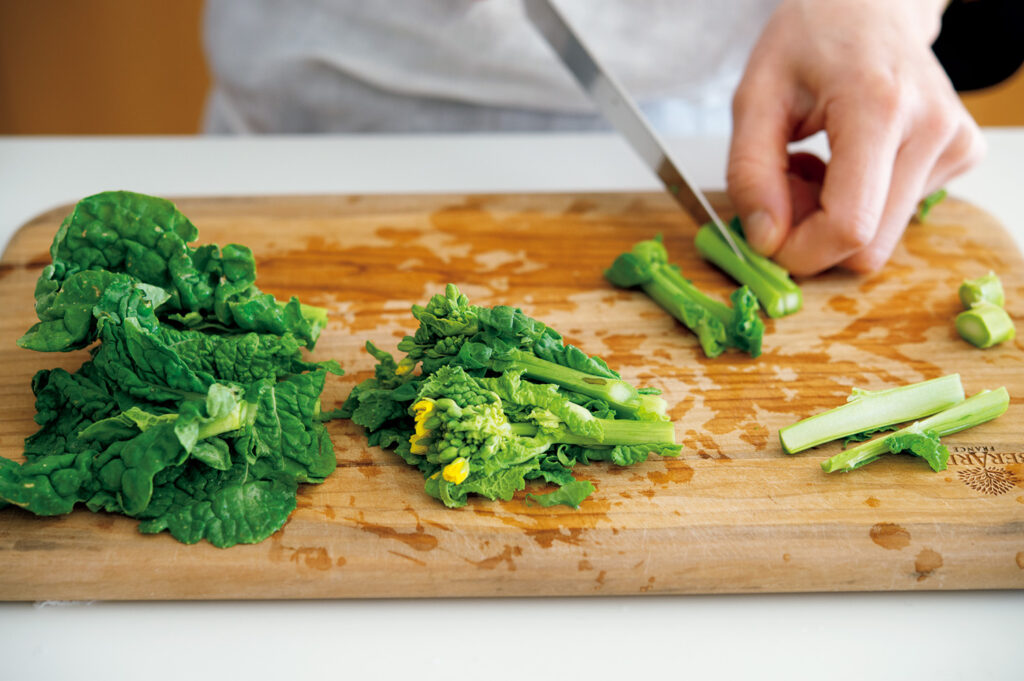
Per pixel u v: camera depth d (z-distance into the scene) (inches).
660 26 32.0
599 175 30.7
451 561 22.0
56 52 54.1
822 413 23.8
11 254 27.1
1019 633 21.8
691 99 33.6
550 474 22.9
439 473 22.6
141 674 21.2
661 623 21.9
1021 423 24.1
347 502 22.7
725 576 22.1
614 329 26.1
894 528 22.4
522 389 23.1
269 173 30.5
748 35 32.4
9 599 21.8
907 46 27.0
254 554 22.0
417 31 32.0
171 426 22.1
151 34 53.9
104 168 30.6
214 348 23.6
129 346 22.8
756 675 21.3
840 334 26.0
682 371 25.2
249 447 22.5
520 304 26.6
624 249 28.0
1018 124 52.6
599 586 22.1
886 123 26.3
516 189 30.2
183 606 22.0
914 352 25.6
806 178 28.7
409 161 31.0
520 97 32.9
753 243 27.0
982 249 27.9
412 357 23.8
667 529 22.4
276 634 21.7
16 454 23.2
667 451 23.1
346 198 28.9
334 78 33.3
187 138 31.8
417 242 27.9
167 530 22.2
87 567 21.8
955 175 27.9
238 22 33.2
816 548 22.2
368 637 21.7
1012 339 25.8
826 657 21.5
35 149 31.2
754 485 23.0
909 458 23.5
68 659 21.3
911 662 21.4
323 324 25.1
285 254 27.5
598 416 23.4
